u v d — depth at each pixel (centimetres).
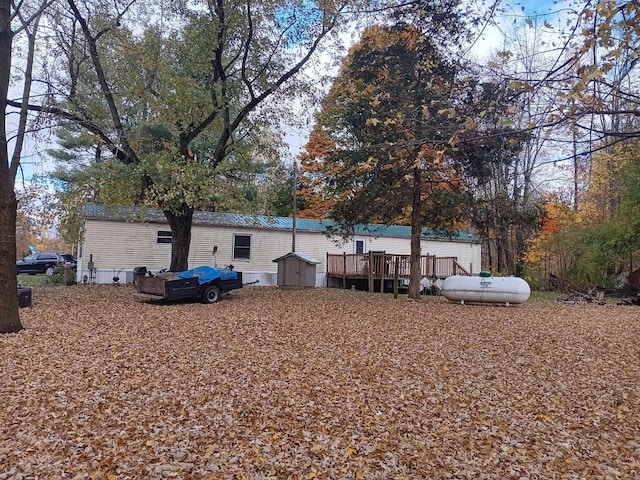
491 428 451
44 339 751
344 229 1623
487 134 469
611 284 2052
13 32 808
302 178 2698
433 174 1432
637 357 730
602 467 372
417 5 549
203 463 365
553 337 884
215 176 1362
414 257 1553
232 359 673
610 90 348
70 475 340
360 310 1205
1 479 329
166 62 1300
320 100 1487
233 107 1466
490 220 1466
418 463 376
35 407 470
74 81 1255
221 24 1295
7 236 788
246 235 2055
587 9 317
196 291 1281
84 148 2369
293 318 1037
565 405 516
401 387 565
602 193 2103
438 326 980
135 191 1326
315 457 382
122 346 730
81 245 1792
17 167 895
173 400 503
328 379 591
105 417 451
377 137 1195
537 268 2309
